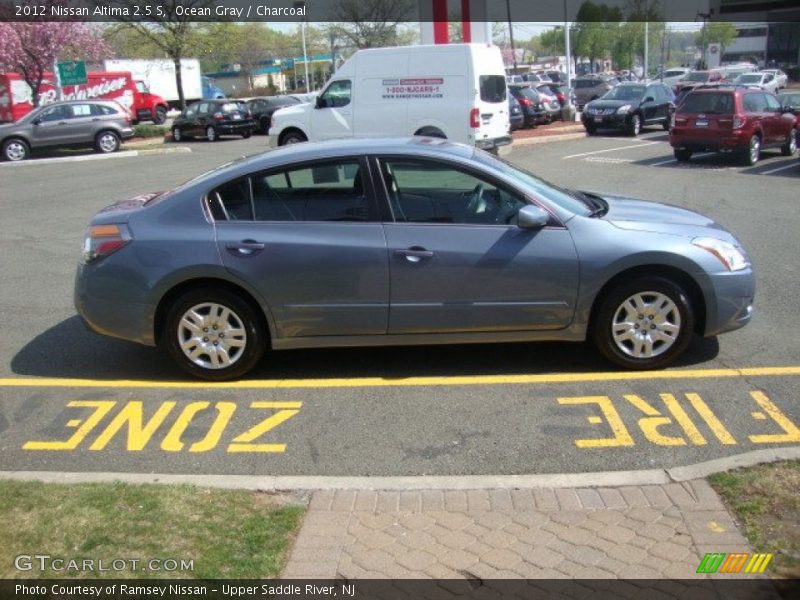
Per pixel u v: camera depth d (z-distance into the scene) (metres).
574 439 4.34
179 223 5.14
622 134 25.77
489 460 4.13
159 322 5.27
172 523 3.44
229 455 4.29
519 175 5.39
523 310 5.09
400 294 5.06
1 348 6.16
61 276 8.52
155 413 4.86
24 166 22.09
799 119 19.09
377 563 3.18
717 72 45.00
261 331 5.24
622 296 5.11
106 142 24.73
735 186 14.10
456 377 5.28
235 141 28.81
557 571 3.11
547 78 41.84
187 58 40.50
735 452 4.14
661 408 4.70
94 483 3.81
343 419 4.69
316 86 67.56
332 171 5.13
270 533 3.38
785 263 8.10
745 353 5.57
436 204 5.12
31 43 29.44
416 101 16.73
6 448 4.44
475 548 3.28
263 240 5.04
